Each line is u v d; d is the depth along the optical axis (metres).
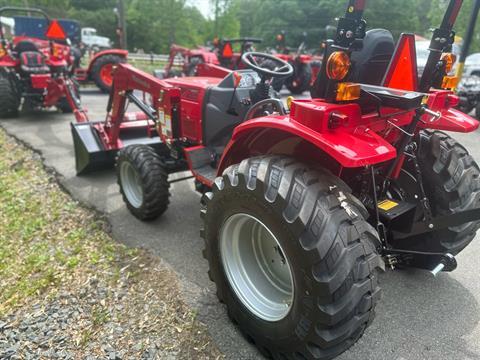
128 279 2.68
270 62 5.47
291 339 1.84
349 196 1.77
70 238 3.20
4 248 3.11
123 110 4.10
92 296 2.50
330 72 1.63
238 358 2.08
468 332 2.30
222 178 2.04
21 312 2.37
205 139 3.41
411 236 2.59
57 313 2.34
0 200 3.90
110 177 4.59
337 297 1.61
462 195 2.38
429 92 2.15
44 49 8.78
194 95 3.45
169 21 44.75
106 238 3.21
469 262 3.01
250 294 2.15
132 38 45.56
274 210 1.72
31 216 3.58
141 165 3.30
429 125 2.31
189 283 2.68
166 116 3.39
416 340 2.23
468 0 6.41
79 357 2.04
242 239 2.20
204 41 46.44
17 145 5.71
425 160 2.39
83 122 4.54
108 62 10.30
